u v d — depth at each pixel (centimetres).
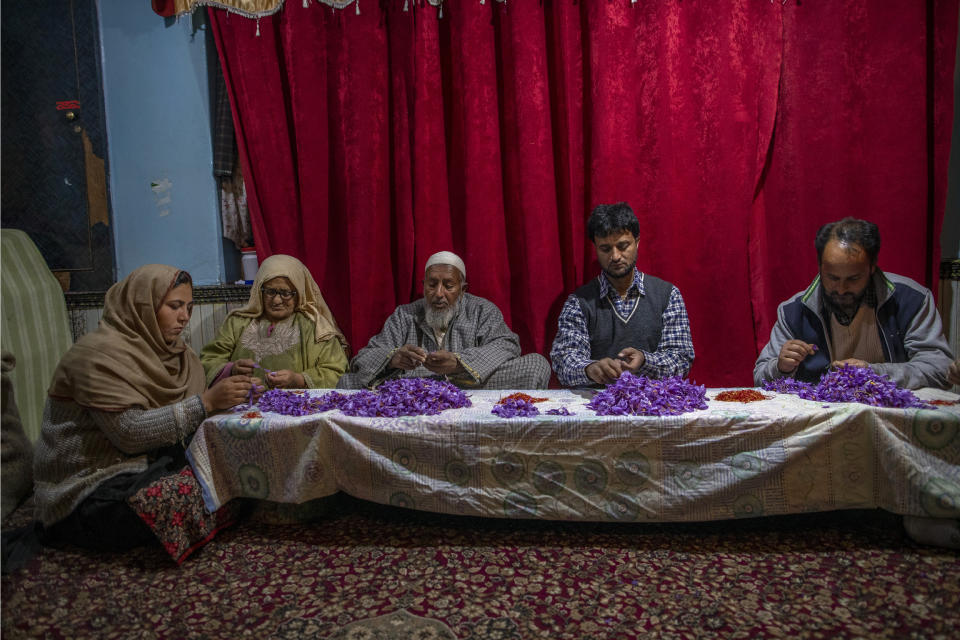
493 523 212
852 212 301
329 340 299
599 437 185
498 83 322
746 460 181
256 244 338
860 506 182
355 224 326
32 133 349
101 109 348
